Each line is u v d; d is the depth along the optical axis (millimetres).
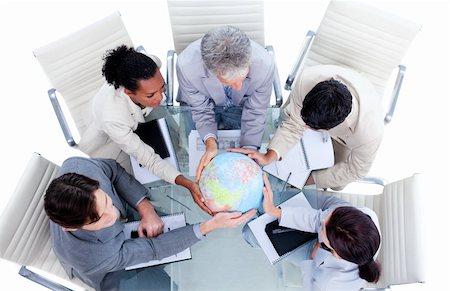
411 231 1771
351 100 1522
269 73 1770
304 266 1755
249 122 1923
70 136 2078
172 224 1809
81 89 2145
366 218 1467
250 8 2066
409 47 2000
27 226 1711
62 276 1907
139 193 1816
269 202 1729
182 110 2027
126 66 1516
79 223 1371
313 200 1879
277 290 1734
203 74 1767
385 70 2113
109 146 2082
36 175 1753
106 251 1601
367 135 1733
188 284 1748
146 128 1938
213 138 1893
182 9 2057
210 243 1826
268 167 1905
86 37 1995
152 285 1745
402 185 1890
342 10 1981
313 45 2164
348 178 1952
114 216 1509
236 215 1579
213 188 1530
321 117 1501
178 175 1807
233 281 1751
